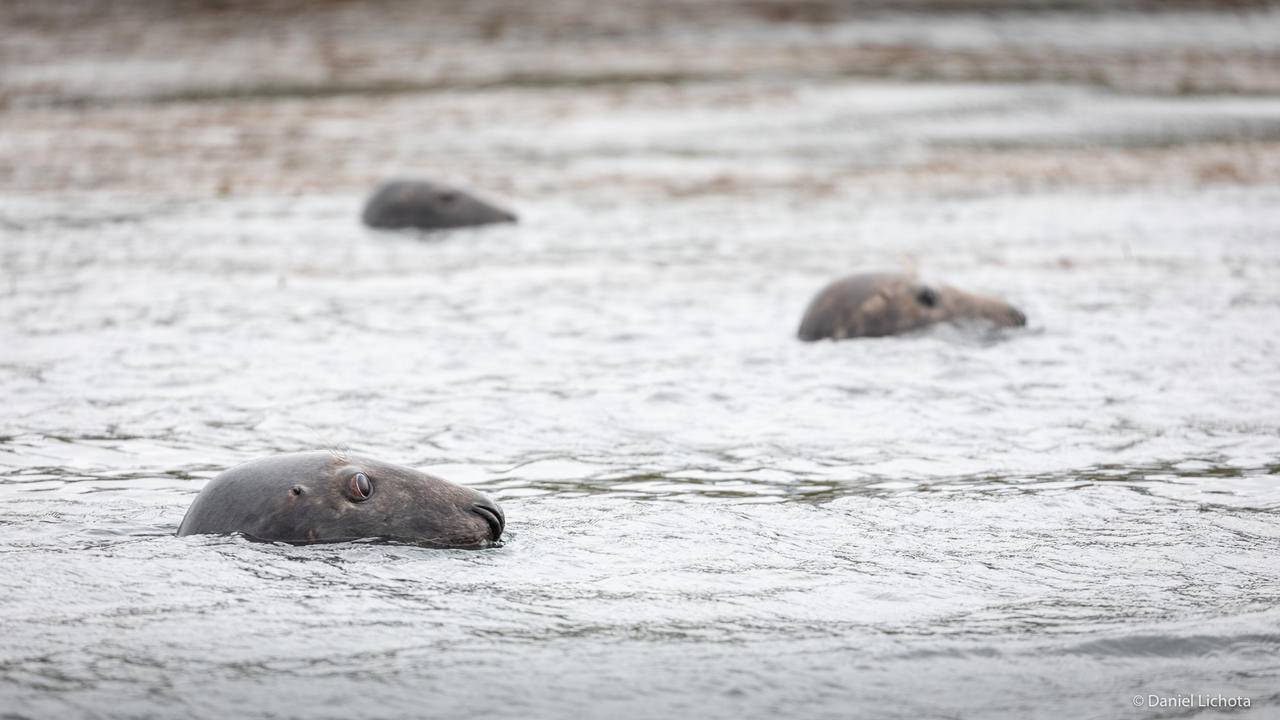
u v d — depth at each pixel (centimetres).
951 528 1567
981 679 1120
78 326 2723
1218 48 7712
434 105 6253
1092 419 2059
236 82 6788
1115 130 5559
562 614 1272
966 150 5253
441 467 1848
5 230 3825
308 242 3753
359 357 2498
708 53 7588
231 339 2631
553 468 1845
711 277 3275
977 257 3456
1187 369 2342
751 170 4928
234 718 1039
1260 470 1792
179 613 1253
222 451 1917
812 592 1343
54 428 2027
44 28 8312
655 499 1697
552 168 4988
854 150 5288
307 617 1250
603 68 7144
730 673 1134
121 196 4381
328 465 1534
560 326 2758
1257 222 3850
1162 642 1192
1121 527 1562
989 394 2216
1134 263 3322
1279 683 1109
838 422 2072
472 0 9462
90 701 1061
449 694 1088
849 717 1052
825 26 8406
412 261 3500
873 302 2638
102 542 1475
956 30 8256
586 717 1051
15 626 1212
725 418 2103
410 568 1402
